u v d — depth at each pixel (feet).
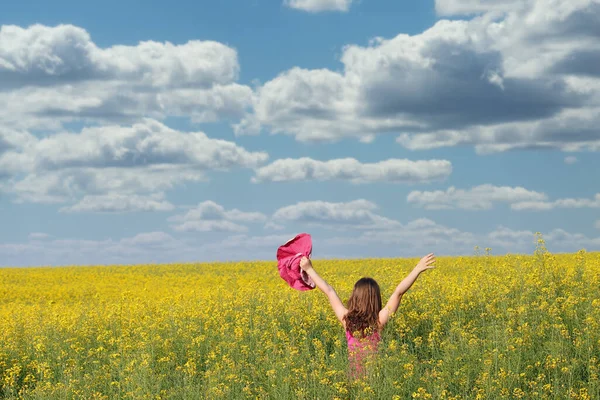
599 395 21.02
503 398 20.95
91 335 37.63
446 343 26.81
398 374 22.98
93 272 115.85
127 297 48.85
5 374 30.22
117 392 27.07
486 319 30.71
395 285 37.60
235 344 29.78
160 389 26.25
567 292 31.96
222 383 24.54
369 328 22.82
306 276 23.85
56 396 26.40
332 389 22.88
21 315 45.50
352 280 43.70
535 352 25.18
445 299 34.47
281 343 29.96
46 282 95.91
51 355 33.47
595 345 24.64
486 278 36.83
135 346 32.60
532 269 36.04
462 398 22.06
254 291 43.68
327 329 32.27
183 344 32.17
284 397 22.90
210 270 112.68
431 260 22.90
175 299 46.32
